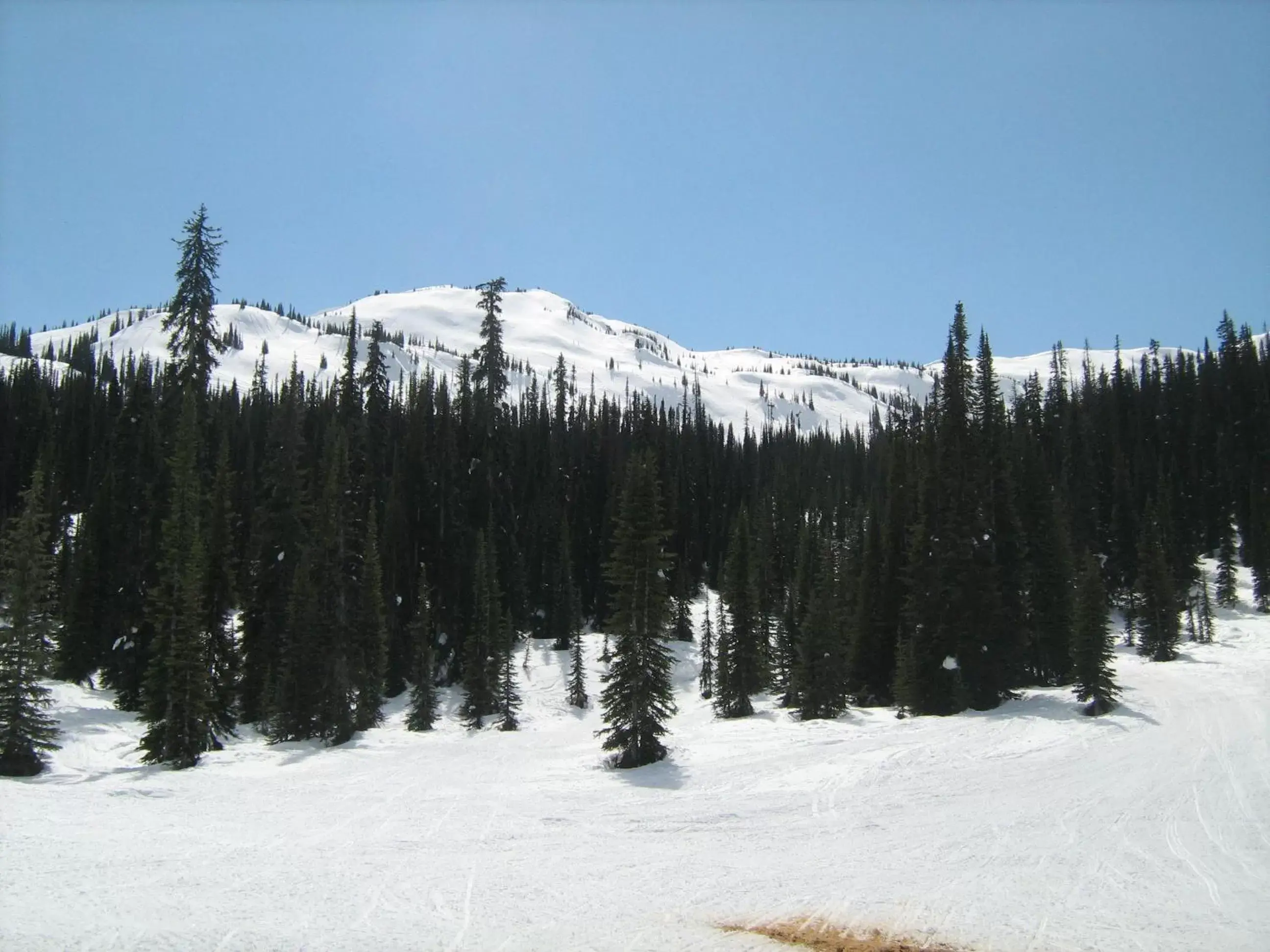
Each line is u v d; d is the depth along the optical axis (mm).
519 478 81125
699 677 69125
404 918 14281
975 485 42500
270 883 16172
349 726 41938
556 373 108750
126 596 43094
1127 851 18750
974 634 40125
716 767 30266
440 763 34906
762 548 78000
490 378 65812
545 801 25641
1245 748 28484
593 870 17719
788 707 49094
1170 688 42312
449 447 66625
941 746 31078
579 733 46375
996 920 14547
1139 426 99562
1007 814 22297
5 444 81188
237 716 45344
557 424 94000
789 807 24016
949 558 40844
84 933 12953
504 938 13438
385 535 59906
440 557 63469
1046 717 35375
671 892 16109
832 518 96312
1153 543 61812
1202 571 82562
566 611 71438
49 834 19656
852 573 60781
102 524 47312
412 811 24156
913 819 22219
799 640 50219
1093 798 23562
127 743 36250
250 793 26781
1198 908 15031
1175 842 19312
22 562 30531
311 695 42469
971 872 17516
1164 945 13305
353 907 14805
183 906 14539
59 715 38250
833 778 27375
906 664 41875
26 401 91562
